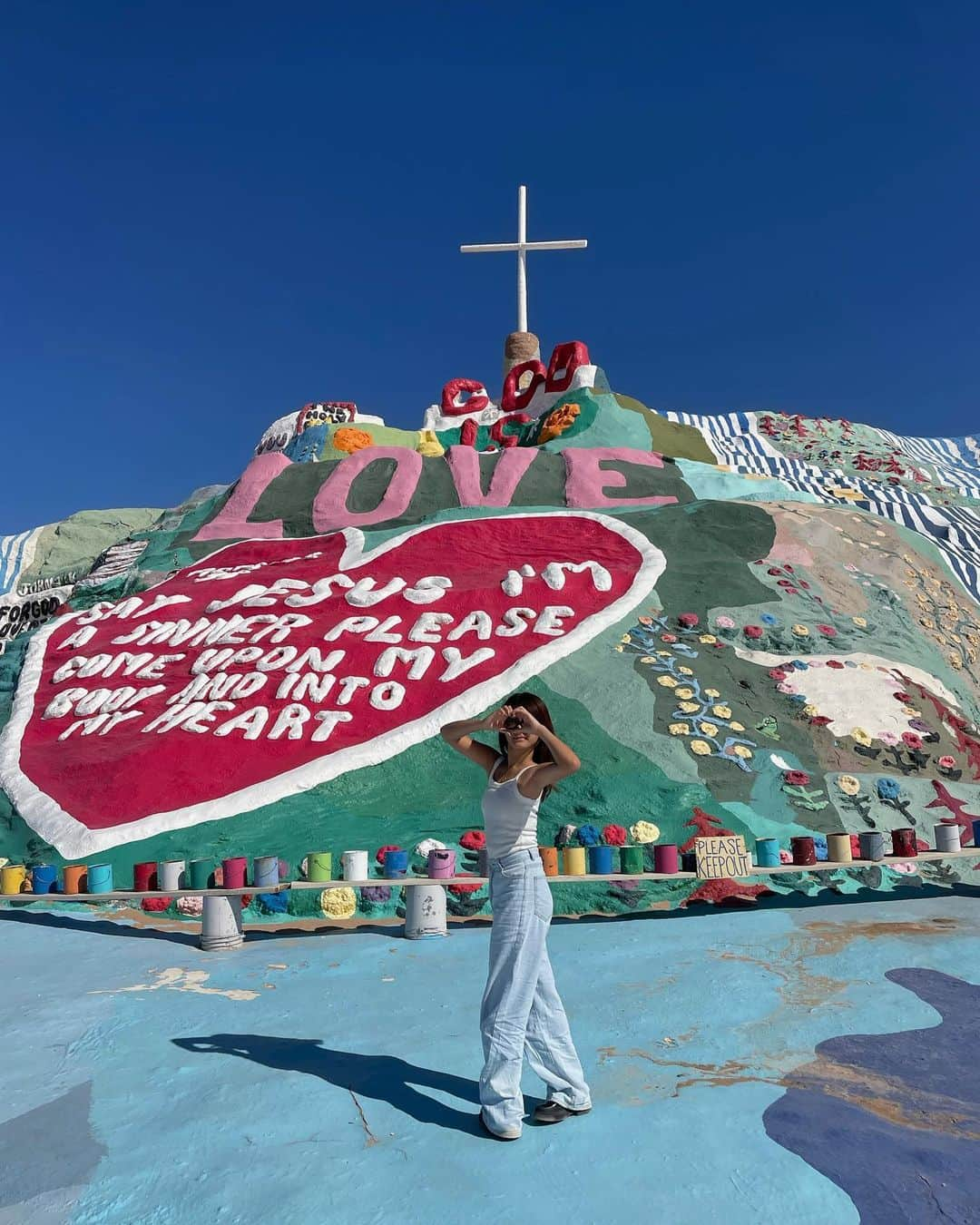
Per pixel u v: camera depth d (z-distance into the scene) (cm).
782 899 980
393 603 1592
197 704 1388
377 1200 383
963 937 798
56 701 1523
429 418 3250
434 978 721
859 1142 425
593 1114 461
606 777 1160
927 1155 413
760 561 1758
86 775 1262
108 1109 482
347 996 677
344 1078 515
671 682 1347
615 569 1658
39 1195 395
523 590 1580
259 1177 404
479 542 1823
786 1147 422
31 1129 461
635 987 680
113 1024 622
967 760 1340
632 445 2628
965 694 1625
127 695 1498
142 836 1122
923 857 980
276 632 1559
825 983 678
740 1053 544
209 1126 457
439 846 1077
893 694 1420
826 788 1188
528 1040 454
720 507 1917
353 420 3284
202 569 2028
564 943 827
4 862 1142
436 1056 547
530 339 3259
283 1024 614
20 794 1273
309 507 2233
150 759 1250
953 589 2002
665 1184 391
